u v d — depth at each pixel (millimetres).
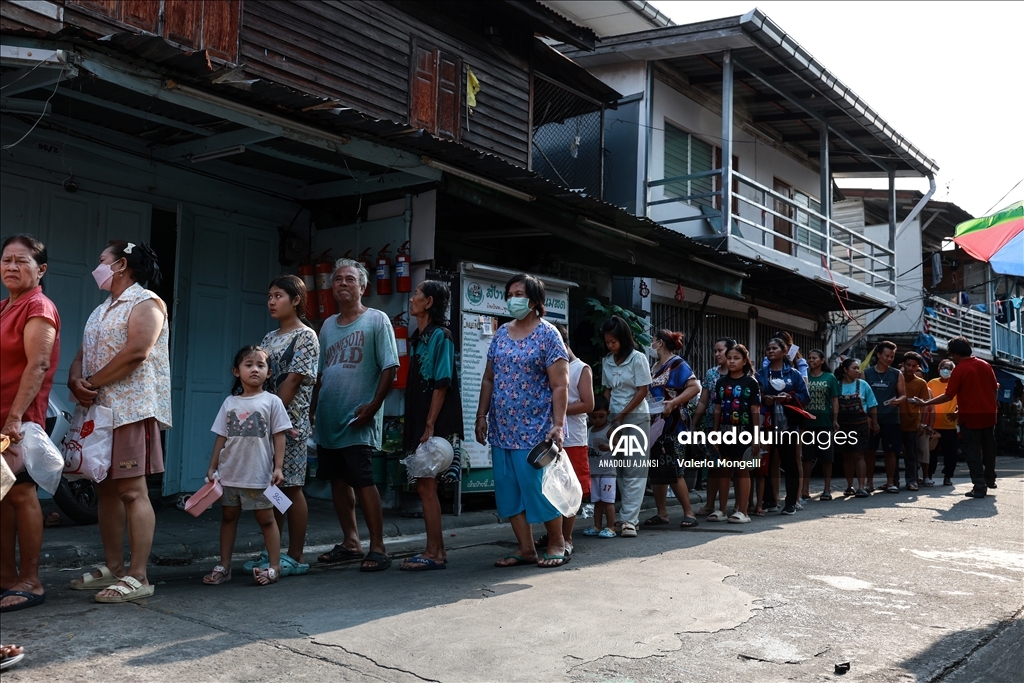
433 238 7969
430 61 10633
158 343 4684
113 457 4477
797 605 4566
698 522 8219
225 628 3971
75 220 7301
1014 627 4227
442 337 5621
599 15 16375
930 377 22734
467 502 8398
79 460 4395
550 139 13391
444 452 5488
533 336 5684
